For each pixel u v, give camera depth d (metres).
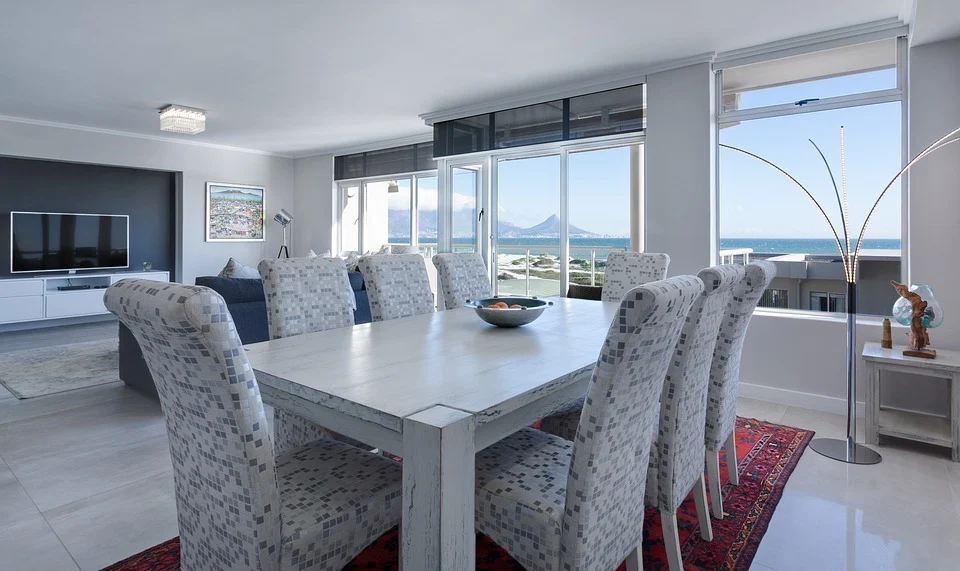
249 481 1.09
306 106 5.40
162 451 2.79
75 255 7.11
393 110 5.56
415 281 2.98
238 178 7.83
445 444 1.08
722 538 2.00
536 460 1.57
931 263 3.15
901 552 1.91
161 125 5.77
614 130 4.47
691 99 4.00
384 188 7.68
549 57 3.97
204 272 7.52
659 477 1.69
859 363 3.41
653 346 1.26
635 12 3.21
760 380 3.79
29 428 3.12
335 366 1.58
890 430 2.88
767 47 3.71
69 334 6.27
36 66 4.16
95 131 6.43
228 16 3.26
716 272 1.63
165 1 3.05
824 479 2.51
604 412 1.20
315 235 8.27
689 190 4.03
